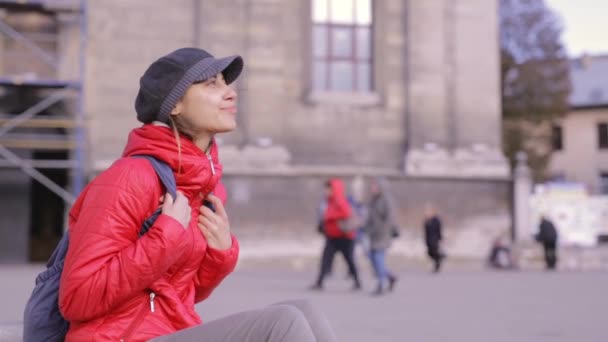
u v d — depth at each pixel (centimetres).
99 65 1967
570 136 5556
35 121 1836
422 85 2175
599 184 5456
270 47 2069
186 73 265
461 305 1067
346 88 2172
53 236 2212
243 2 2059
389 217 1254
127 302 252
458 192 2134
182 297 271
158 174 255
